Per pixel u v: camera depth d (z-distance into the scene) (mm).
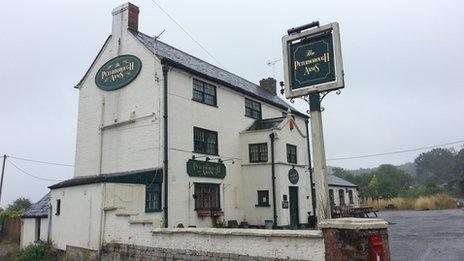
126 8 19734
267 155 21609
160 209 16406
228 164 21047
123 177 15258
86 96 20328
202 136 19594
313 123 9492
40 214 17844
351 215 27875
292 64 10180
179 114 18062
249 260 9102
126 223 13000
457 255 12328
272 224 19922
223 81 21172
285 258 8445
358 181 82250
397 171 95750
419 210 43938
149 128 17500
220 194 19984
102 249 13719
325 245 7355
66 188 16266
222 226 19219
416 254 12922
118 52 19500
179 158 17672
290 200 22391
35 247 16359
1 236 25562
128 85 18656
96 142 19297
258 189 21547
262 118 24969
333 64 9484
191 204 17922
